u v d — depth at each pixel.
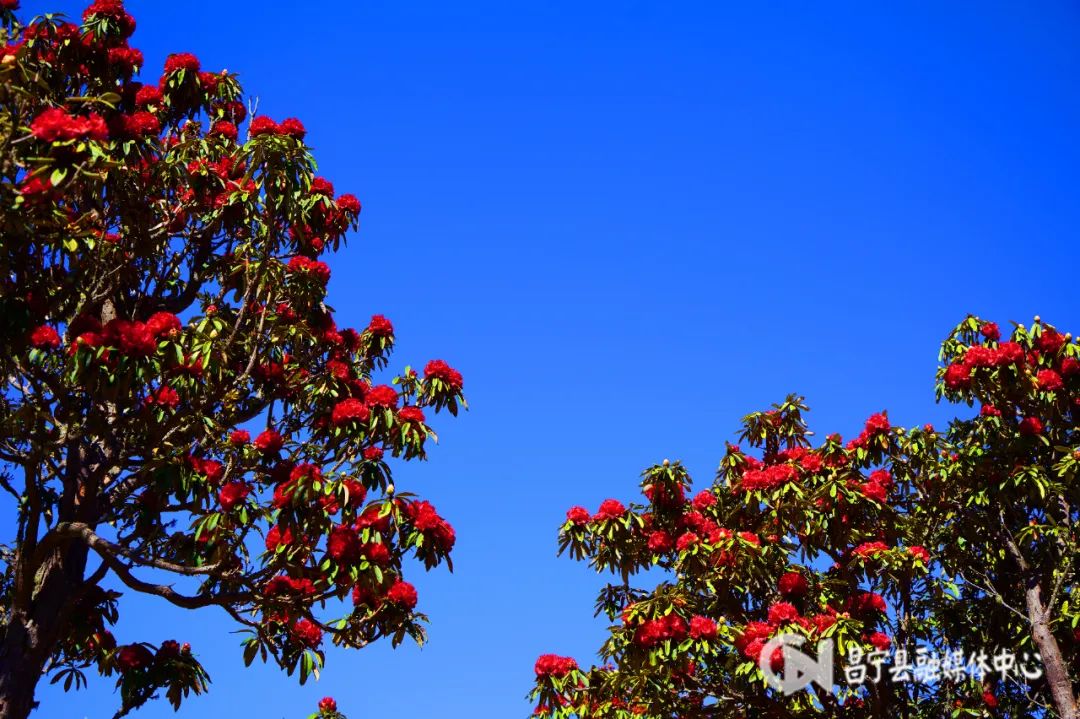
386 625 11.12
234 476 11.61
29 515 11.18
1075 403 15.38
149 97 12.53
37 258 11.08
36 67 11.73
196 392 10.84
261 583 11.11
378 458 11.26
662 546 14.91
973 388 15.27
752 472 15.11
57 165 9.41
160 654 11.74
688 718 14.18
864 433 16.12
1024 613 15.84
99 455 11.98
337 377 12.73
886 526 15.00
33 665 10.89
